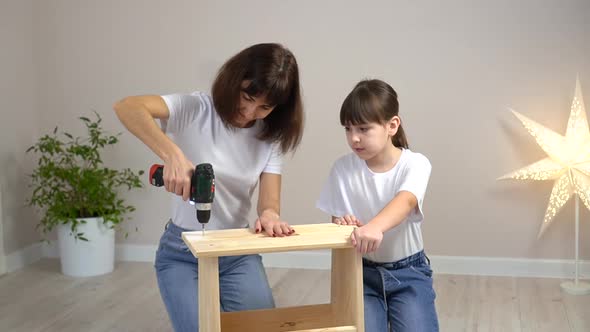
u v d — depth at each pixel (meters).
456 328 2.99
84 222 3.74
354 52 3.80
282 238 1.78
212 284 1.66
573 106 3.50
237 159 2.12
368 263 2.20
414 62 3.76
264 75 1.86
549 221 3.64
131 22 4.01
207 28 3.94
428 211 3.84
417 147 3.81
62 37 4.10
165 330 3.01
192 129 2.08
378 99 2.04
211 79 3.96
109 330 3.00
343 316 1.92
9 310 3.24
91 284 3.66
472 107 3.74
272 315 2.00
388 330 2.17
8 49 3.92
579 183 3.48
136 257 4.16
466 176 3.79
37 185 4.17
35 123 4.18
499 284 3.64
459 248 3.84
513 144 3.72
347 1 3.78
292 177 3.95
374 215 2.19
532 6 3.63
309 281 3.74
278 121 2.10
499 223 3.79
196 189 1.77
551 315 3.15
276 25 3.87
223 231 1.88
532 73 3.67
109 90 4.08
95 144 4.12
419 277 2.16
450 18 3.70
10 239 3.96
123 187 4.14
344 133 3.86
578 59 3.61
